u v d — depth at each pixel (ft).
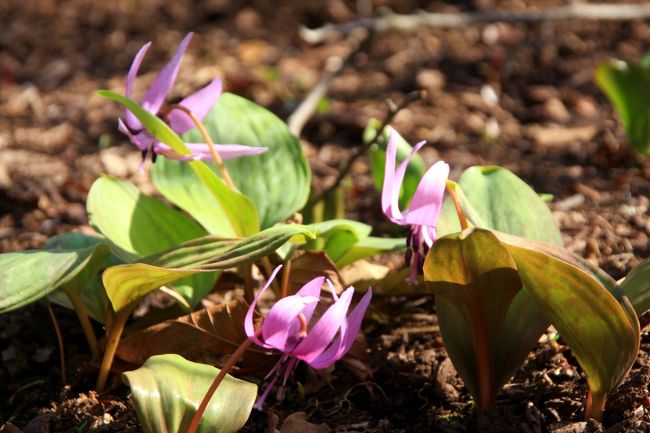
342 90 22.20
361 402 10.66
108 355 10.37
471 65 23.27
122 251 10.56
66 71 23.95
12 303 9.01
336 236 11.83
